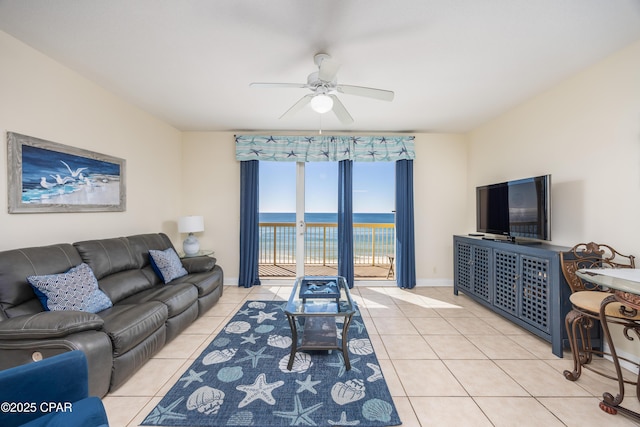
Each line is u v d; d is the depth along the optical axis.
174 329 2.37
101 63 2.26
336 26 1.78
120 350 1.73
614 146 2.11
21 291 1.72
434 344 2.39
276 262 5.38
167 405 1.62
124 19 1.73
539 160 2.83
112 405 1.62
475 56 2.13
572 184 2.46
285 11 1.65
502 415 1.56
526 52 2.08
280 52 2.09
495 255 2.94
